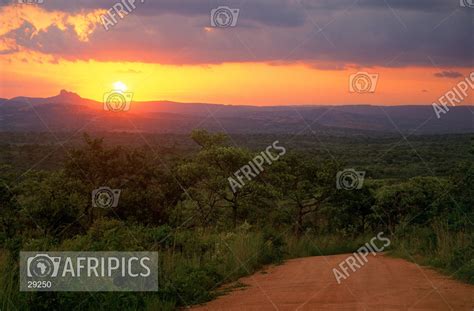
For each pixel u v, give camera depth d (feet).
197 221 73.77
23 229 59.16
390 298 30.68
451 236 48.21
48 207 59.47
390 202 88.12
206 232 59.06
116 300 29.40
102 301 29.17
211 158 75.41
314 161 93.81
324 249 75.72
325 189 91.40
